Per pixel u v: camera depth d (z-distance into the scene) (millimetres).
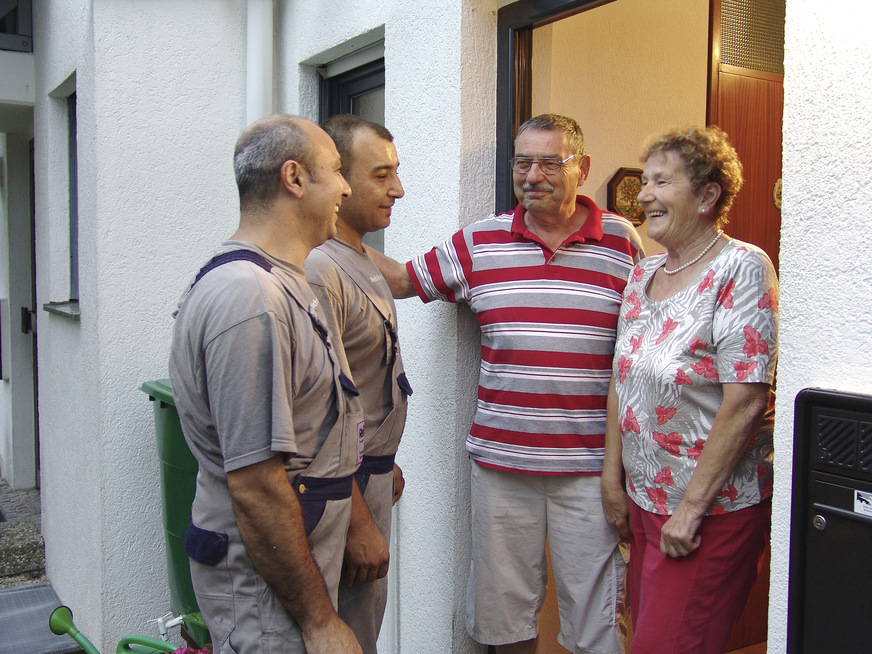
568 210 2375
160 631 3639
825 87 1507
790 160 1575
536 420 2350
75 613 4230
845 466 1451
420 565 2914
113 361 3676
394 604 3070
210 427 1639
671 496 1968
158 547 3809
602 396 2361
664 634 1944
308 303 1694
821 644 1500
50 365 4707
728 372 1817
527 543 2486
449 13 2676
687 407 1915
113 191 3658
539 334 2344
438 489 2799
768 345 1809
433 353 2797
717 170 1930
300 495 1684
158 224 3758
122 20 3643
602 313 2352
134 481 3740
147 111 3719
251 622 1642
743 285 1827
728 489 1894
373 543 2008
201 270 1672
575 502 2367
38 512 5812
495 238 2469
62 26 4207
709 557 1902
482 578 2525
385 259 2615
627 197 3129
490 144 2717
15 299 6367
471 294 2498
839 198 1485
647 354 1994
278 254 1705
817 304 1527
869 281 1438
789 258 1580
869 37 1437
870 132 1434
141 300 3730
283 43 3834
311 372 1667
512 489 2459
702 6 3305
